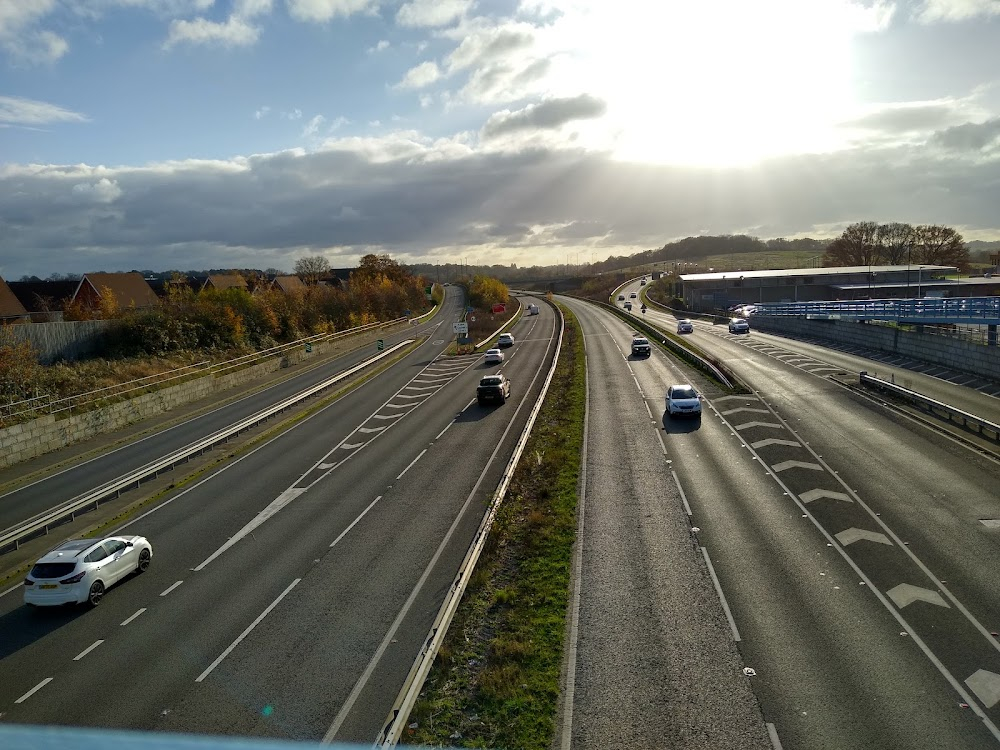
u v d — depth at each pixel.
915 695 13.63
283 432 42.44
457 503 27.47
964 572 18.75
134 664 16.80
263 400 52.06
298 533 25.17
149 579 21.88
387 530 24.95
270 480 32.12
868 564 19.55
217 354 63.59
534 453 32.19
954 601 17.25
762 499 25.19
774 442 32.53
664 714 13.53
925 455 29.27
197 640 17.84
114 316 61.75
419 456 34.91
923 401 37.22
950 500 24.08
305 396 51.22
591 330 92.00
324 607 19.33
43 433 38.44
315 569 21.94
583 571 20.17
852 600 17.56
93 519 27.50
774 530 22.30
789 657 15.20
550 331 96.00
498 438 37.66
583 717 13.60
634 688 14.43
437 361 71.69
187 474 33.34
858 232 162.38
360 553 23.02
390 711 13.92
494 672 15.09
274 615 18.98
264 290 103.25
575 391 48.69
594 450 33.16
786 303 97.38
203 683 15.79
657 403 43.16
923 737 12.40
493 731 13.30
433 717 13.88
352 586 20.58
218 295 73.88
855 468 28.12
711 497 25.69
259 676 15.98
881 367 51.28
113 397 45.94
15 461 36.53
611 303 147.38
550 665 15.41
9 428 36.38
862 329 62.62
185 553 23.86
